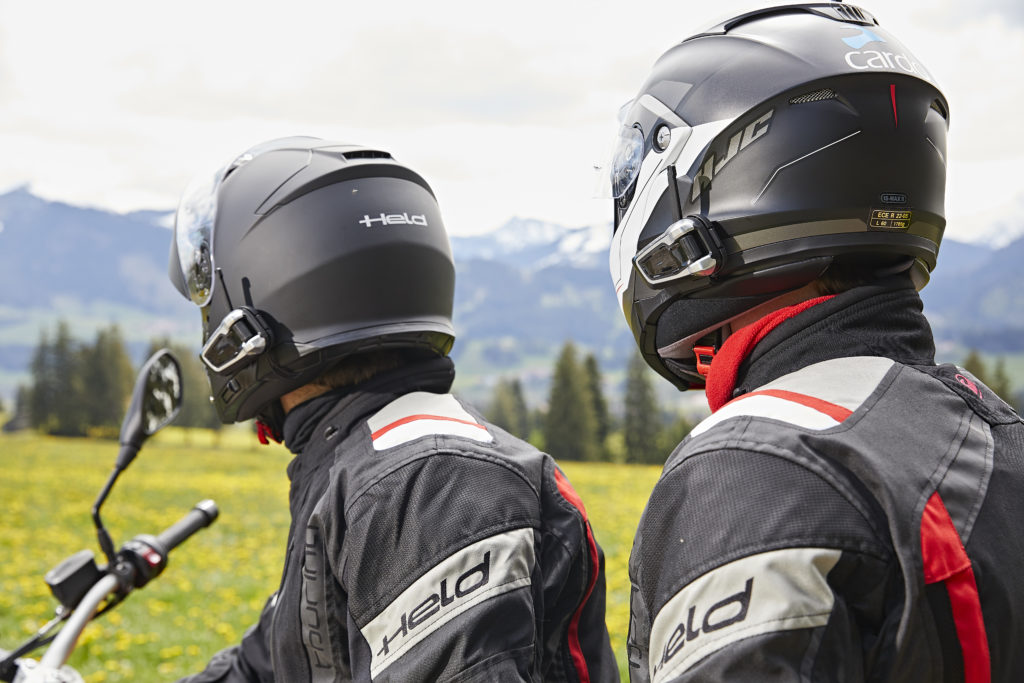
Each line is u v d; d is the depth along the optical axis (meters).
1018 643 0.94
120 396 87.94
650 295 1.25
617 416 84.69
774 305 1.16
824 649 0.88
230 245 1.65
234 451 51.31
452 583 1.31
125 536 13.34
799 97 1.14
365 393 1.57
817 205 1.11
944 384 1.07
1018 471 1.03
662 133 1.24
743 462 0.97
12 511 16.53
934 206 1.17
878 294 1.10
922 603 0.89
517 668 1.27
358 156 1.70
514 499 1.38
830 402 1.02
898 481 0.93
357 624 1.36
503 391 102.94
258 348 1.57
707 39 1.27
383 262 1.60
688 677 0.92
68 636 1.55
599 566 1.56
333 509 1.41
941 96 1.20
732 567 0.92
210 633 6.27
